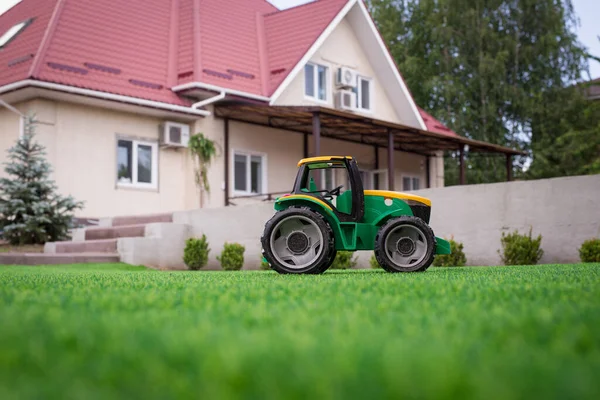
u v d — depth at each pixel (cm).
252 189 1888
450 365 119
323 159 705
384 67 2166
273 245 679
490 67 3084
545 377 107
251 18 2117
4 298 290
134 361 130
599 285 352
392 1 3569
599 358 126
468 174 3200
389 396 98
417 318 204
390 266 688
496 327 180
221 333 166
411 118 2236
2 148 1585
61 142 1520
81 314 222
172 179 1709
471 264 1123
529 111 3148
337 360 125
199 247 1207
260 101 1750
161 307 251
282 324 188
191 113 1675
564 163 3084
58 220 1390
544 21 3281
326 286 376
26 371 124
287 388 105
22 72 1496
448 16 3281
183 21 1958
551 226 1058
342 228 695
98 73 1581
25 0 2039
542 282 406
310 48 1889
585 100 3064
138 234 1308
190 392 106
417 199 734
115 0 1872
